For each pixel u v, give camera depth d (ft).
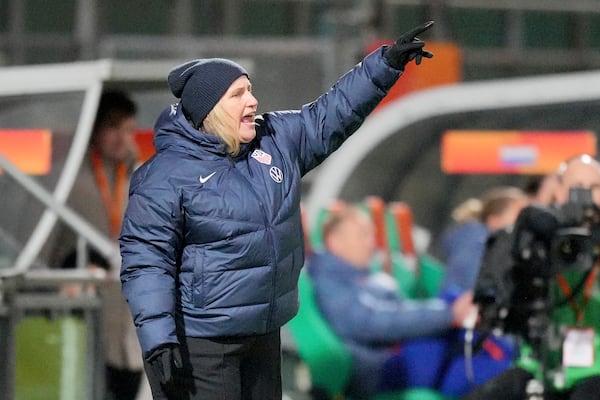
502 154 151.02
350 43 204.13
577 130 155.63
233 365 51.44
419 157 161.89
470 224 103.55
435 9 253.85
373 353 103.96
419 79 180.04
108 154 77.30
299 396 109.19
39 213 75.00
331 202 160.86
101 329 70.49
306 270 107.65
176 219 50.49
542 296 63.16
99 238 71.46
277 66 221.05
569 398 62.95
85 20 232.73
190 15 239.30
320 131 53.47
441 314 100.89
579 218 62.18
